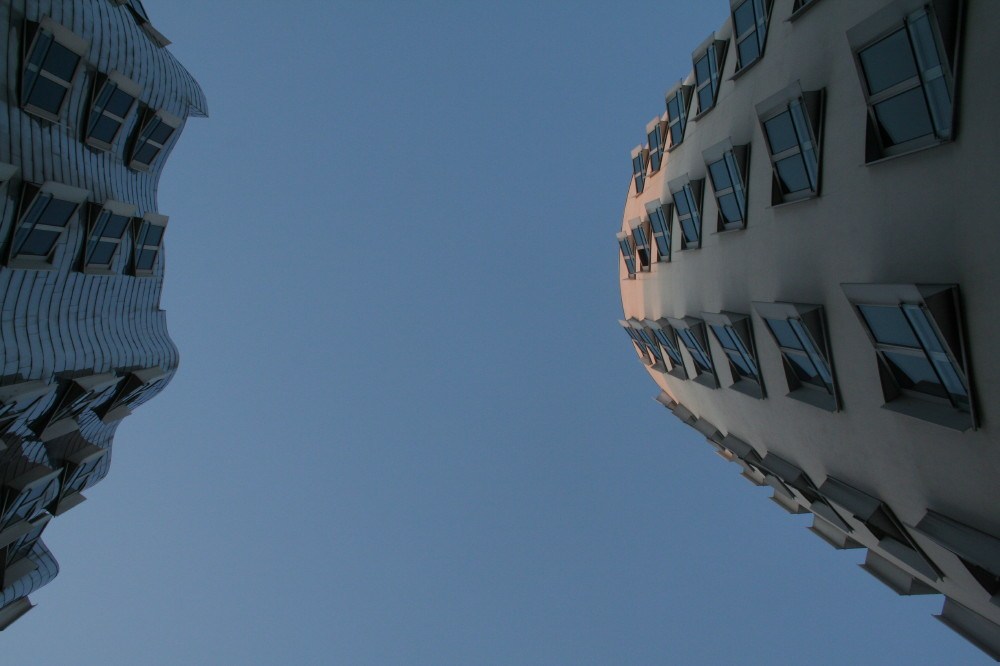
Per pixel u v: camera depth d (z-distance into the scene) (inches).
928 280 553.6
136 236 1397.6
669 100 1266.0
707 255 1056.2
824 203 703.1
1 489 1109.1
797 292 777.6
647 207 1347.2
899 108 581.3
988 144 482.6
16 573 1208.2
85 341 1219.9
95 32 1119.0
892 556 853.2
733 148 892.6
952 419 560.7
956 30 500.4
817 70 709.9
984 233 492.4
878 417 677.3
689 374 1310.3
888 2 604.4
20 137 938.1
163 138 1486.2
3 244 933.8
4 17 874.1
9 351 964.6
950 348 528.7
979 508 569.9
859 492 773.3
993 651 742.5
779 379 887.7
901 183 580.7
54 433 1173.1
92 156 1194.6
